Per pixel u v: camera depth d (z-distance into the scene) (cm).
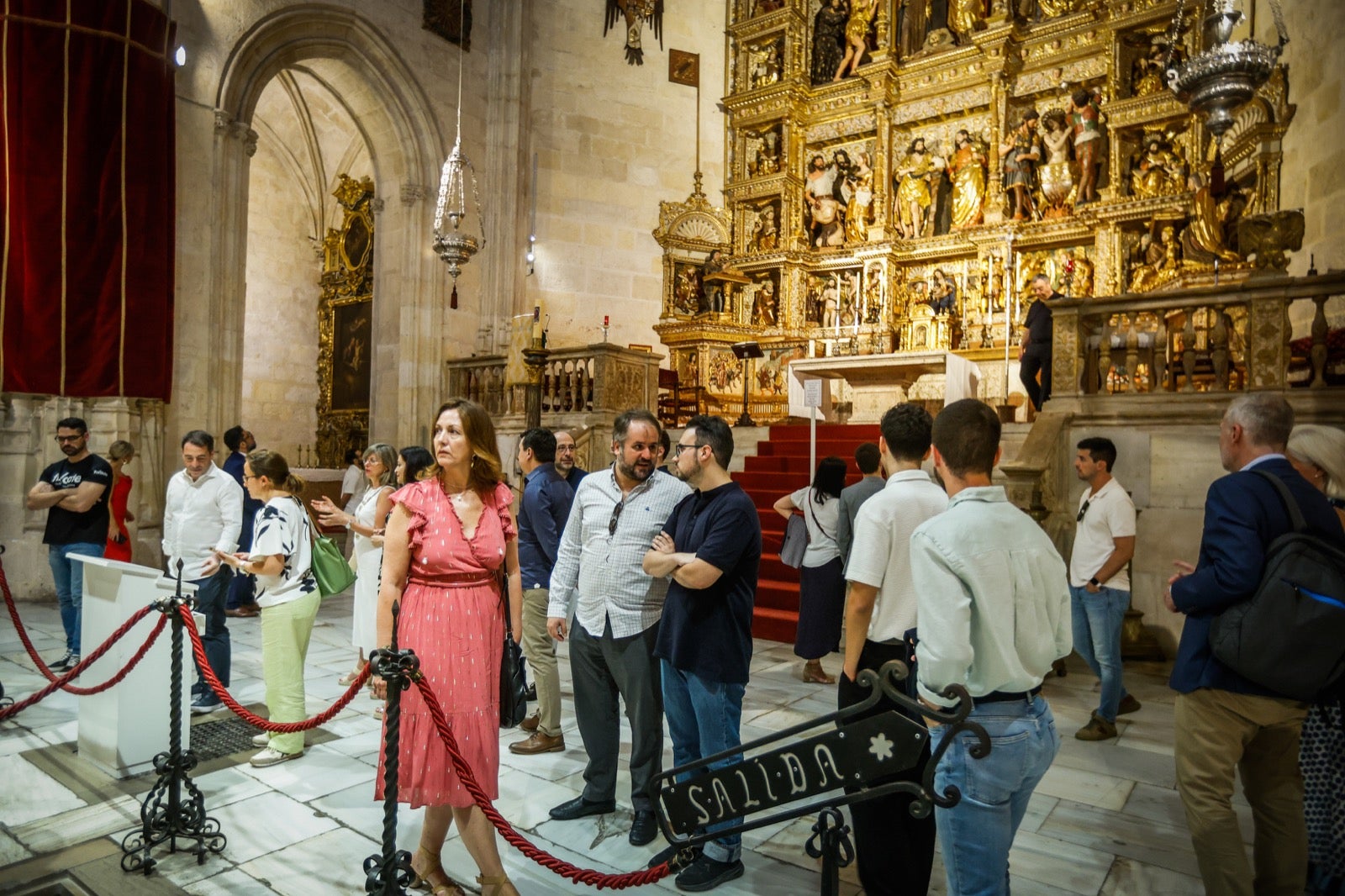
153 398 877
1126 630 660
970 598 201
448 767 276
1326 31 771
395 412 1251
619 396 1078
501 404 1201
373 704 527
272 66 1054
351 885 307
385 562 294
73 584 592
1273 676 225
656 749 346
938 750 194
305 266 1775
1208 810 242
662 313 1432
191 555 509
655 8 1465
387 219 1261
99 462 604
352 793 390
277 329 1722
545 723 448
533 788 397
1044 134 1262
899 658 269
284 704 425
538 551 452
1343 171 736
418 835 349
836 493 561
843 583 567
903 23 1411
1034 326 781
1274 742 252
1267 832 255
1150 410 686
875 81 1381
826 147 1477
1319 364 633
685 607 313
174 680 334
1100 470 475
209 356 962
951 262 1343
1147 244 1148
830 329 1394
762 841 349
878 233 1366
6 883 306
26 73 785
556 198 1362
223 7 980
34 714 499
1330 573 223
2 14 777
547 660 447
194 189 950
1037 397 796
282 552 419
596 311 1388
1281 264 651
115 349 835
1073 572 483
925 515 268
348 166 1728
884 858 267
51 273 799
